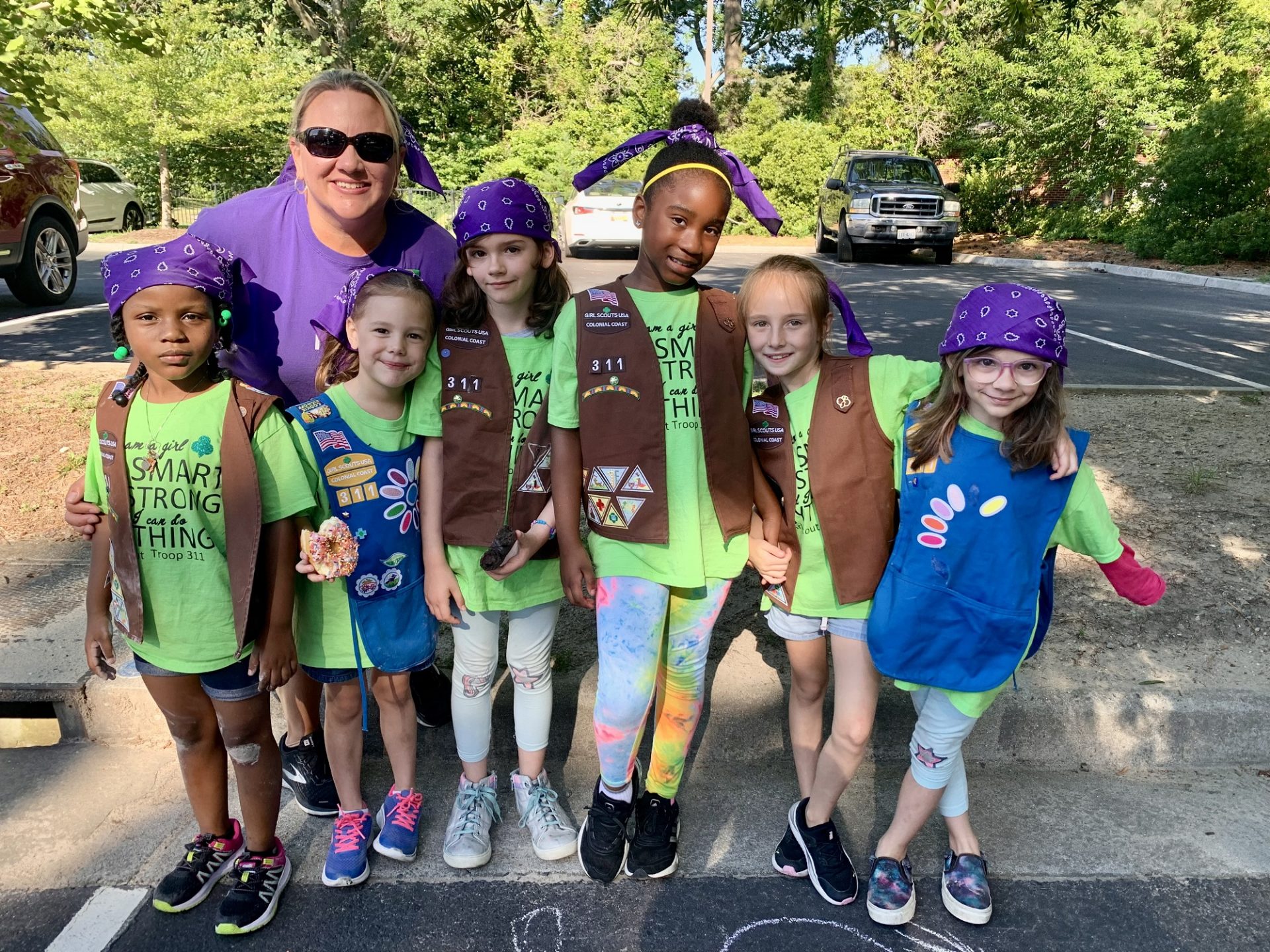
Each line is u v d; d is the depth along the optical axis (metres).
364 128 2.30
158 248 2.02
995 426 2.10
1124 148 17.62
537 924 2.27
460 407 2.30
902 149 21.98
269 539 2.15
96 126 18.47
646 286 2.24
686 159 2.10
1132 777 2.86
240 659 2.13
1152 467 4.75
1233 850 2.52
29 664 3.00
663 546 2.20
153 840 2.54
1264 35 15.88
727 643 3.21
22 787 2.75
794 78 30.52
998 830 2.60
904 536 2.20
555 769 2.90
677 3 30.27
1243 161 14.88
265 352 2.56
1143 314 10.12
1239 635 3.22
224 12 22.97
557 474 2.25
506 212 2.18
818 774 2.38
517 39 24.94
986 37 21.45
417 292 2.19
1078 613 3.37
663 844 2.39
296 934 2.23
